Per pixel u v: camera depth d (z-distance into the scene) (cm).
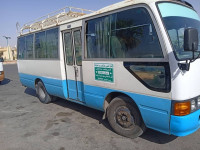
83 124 429
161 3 291
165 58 263
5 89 920
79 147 328
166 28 271
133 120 336
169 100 265
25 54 676
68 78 480
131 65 310
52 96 609
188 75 256
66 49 474
